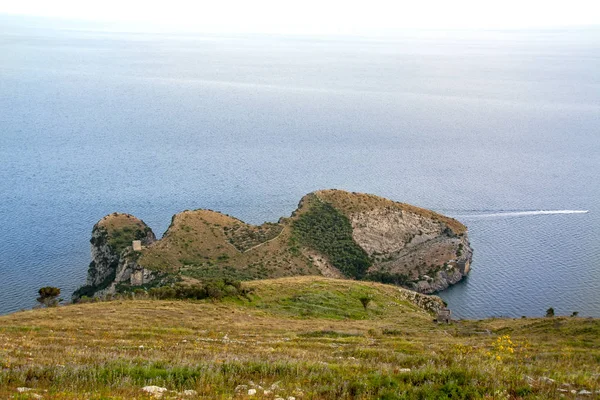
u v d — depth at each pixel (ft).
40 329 121.90
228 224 414.62
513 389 60.90
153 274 339.98
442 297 387.14
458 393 59.52
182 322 141.28
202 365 69.15
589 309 364.38
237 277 342.44
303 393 60.34
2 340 100.73
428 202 629.51
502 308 369.09
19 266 400.67
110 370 66.28
